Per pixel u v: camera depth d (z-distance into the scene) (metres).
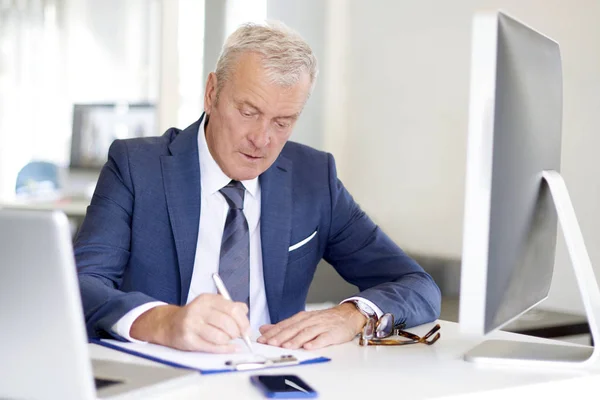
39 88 5.16
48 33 5.19
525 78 1.19
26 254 0.92
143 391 1.00
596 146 2.62
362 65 3.17
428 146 2.95
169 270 1.73
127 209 1.72
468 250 1.10
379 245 1.88
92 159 4.92
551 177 1.30
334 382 1.10
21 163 5.11
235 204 1.77
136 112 4.79
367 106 3.16
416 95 2.99
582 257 1.28
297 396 1.00
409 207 3.02
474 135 1.09
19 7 5.17
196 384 1.07
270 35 1.62
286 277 1.81
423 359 1.28
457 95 2.84
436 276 2.91
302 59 1.62
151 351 1.25
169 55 4.00
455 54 2.86
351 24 3.20
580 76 2.66
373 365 1.22
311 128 3.34
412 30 3.00
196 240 1.73
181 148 1.78
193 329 1.25
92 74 5.10
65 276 0.91
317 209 1.86
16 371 0.96
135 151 1.77
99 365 1.14
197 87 3.91
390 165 3.09
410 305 1.58
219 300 1.28
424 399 1.03
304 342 1.36
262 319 1.78
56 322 0.92
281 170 1.84
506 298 1.19
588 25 2.63
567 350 1.34
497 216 1.11
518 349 1.34
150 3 4.86
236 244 1.76
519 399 1.12
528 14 2.77
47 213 0.90
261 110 1.63
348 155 3.23
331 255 1.95
